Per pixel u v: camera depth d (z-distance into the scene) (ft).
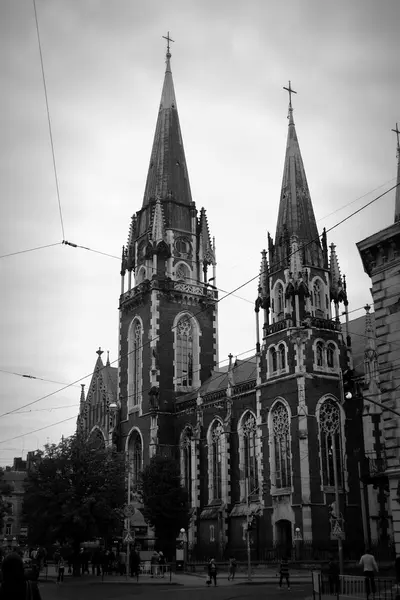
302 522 220.64
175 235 325.42
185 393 306.55
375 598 112.06
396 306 143.64
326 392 236.22
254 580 178.40
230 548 253.03
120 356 328.49
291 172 269.23
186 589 149.07
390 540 208.95
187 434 290.15
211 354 319.47
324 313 250.57
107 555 216.95
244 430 261.24
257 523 238.89
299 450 227.20
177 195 333.01
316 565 205.87
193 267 325.62
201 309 321.52
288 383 237.86
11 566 41.09
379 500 216.33
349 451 232.94
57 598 124.36
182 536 225.76
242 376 285.23
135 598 124.57
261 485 240.94
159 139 343.87
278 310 252.83
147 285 316.19
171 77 358.43
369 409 215.51
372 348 222.89
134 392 316.81
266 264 260.62
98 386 352.90
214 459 273.75
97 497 205.36
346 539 222.69
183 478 268.21
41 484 205.26
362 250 151.12
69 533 201.77
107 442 326.85
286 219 261.65
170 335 310.04
